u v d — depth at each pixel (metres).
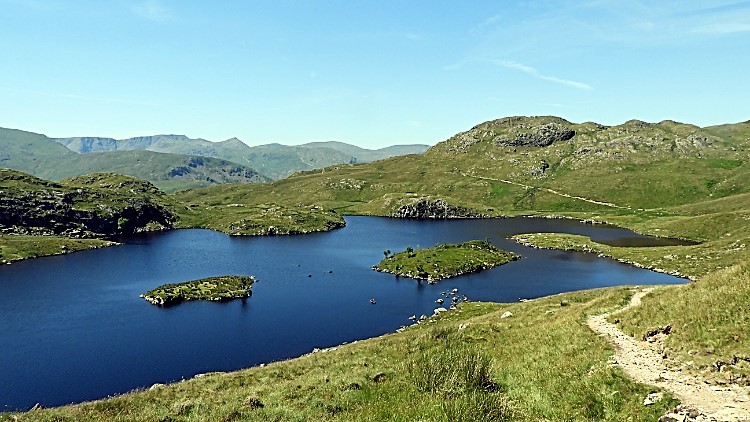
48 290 122.31
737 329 22.94
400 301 108.38
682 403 18.05
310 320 95.19
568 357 26.72
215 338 85.06
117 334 87.50
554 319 39.41
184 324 93.38
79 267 156.00
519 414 19.77
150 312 101.69
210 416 23.45
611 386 21.00
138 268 153.50
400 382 26.23
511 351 31.34
